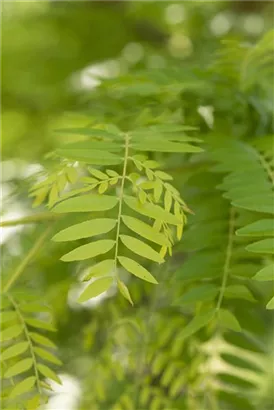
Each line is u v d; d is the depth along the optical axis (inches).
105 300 31.8
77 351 35.6
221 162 26.1
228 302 28.1
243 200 23.5
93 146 23.0
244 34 54.4
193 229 25.6
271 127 29.4
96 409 30.5
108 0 60.2
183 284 28.0
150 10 56.6
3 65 57.2
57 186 24.2
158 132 24.4
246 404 29.5
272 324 38.0
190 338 29.6
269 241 22.3
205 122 29.6
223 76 29.4
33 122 57.1
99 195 21.7
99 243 21.0
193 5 57.1
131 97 30.6
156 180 22.6
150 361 30.3
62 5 61.0
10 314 24.8
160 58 50.8
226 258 24.9
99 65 55.4
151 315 30.4
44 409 24.3
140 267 20.9
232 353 29.8
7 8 60.7
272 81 30.4
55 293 31.7
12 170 53.4
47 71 56.3
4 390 23.9
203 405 29.4
